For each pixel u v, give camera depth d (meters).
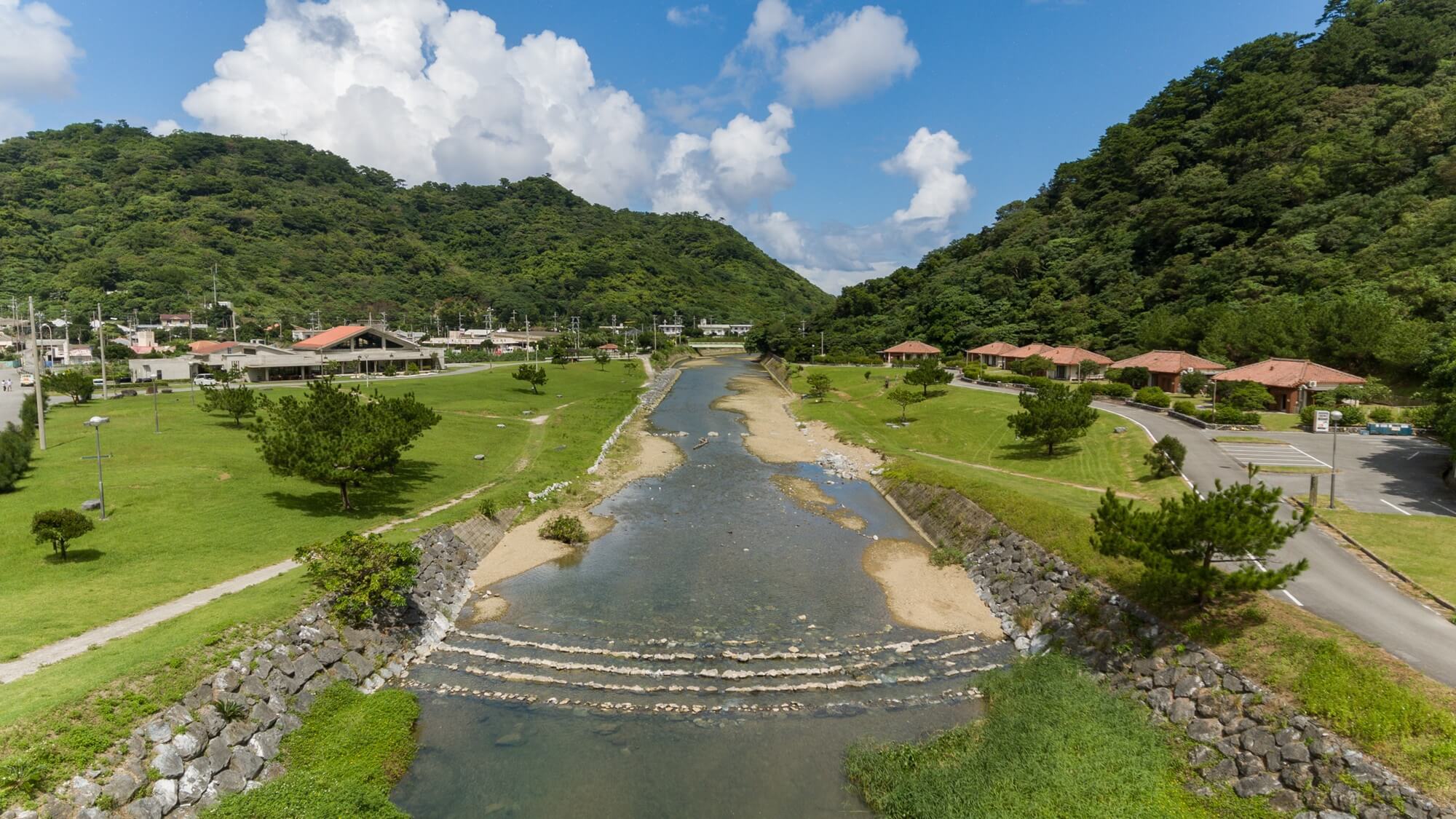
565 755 20.89
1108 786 18.44
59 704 17.27
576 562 37.22
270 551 31.27
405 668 25.94
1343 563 27.94
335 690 22.81
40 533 27.36
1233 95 132.88
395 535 33.09
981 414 71.06
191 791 17.36
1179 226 115.81
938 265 180.12
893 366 128.38
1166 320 94.50
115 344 125.25
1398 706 17.28
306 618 24.31
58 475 40.47
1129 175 147.12
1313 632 20.95
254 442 49.00
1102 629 25.38
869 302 175.50
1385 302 69.44
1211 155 129.00
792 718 22.89
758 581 34.56
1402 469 41.62
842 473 57.09
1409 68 117.56
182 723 18.33
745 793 19.23
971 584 33.97
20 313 152.38
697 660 26.67
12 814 14.48
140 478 39.59
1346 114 110.56
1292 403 61.00
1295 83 124.75
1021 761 19.48
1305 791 16.86
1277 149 115.44
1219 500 22.58
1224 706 19.95
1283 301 80.00
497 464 53.94
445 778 19.83
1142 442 51.59
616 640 28.28
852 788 19.45
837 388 106.44
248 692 20.48
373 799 18.14
